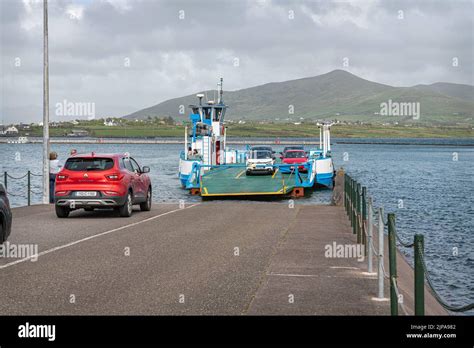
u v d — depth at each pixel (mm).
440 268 18125
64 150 158625
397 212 33656
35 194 44375
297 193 39469
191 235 16938
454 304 14094
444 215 32281
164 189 48531
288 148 55438
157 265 12414
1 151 151125
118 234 17000
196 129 49969
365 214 15109
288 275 11570
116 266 12266
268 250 14484
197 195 42000
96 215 22172
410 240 23125
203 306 9148
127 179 21266
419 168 86000
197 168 43156
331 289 10414
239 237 16625
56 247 14602
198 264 12570
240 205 27047
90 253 13789
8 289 10195
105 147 188500
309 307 9172
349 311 8938
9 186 51344
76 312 8773
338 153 149250
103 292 9992
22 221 20109
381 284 9734
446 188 52094
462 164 98312
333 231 18047
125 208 21188
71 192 20484
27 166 83875
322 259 13344
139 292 10008
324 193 42125
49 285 10500
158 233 17281
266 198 38156
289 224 19781
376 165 94125
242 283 10789
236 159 57312
